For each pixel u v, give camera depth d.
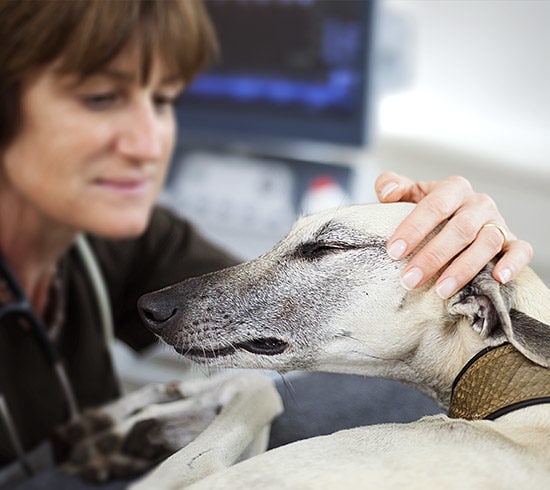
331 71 1.94
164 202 1.93
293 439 0.79
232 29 1.97
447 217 0.81
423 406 0.89
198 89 2.02
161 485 0.70
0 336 1.03
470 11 2.05
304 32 1.93
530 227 1.72
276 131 1.99
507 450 0.69
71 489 0.79
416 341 0.86
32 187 1.03
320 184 1.89
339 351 0.88
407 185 0.91
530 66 2.04
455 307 0.81
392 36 2.08
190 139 2.04
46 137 1.00
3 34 0.93
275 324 0.88
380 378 0.94
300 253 0.91
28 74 0.97
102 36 0.93
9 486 0.83
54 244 1.10
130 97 1.02
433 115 2.14
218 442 0.75
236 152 2.01
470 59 2.09
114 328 1.24
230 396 0.85
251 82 1.99
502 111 2.08
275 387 0.90
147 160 1.04
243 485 0.67
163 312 0.90
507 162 1.97
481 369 0.78
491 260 0.80
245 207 1.90
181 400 0.90
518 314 0.76
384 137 2.10
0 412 0.96
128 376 1.52
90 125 1.00
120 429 0.87
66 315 1.14
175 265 1.21
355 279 0.87
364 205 0.92
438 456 0.69
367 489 0.66
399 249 0.79
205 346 0.89
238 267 0.93
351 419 0.84
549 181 1.88
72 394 1.07
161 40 0.99
